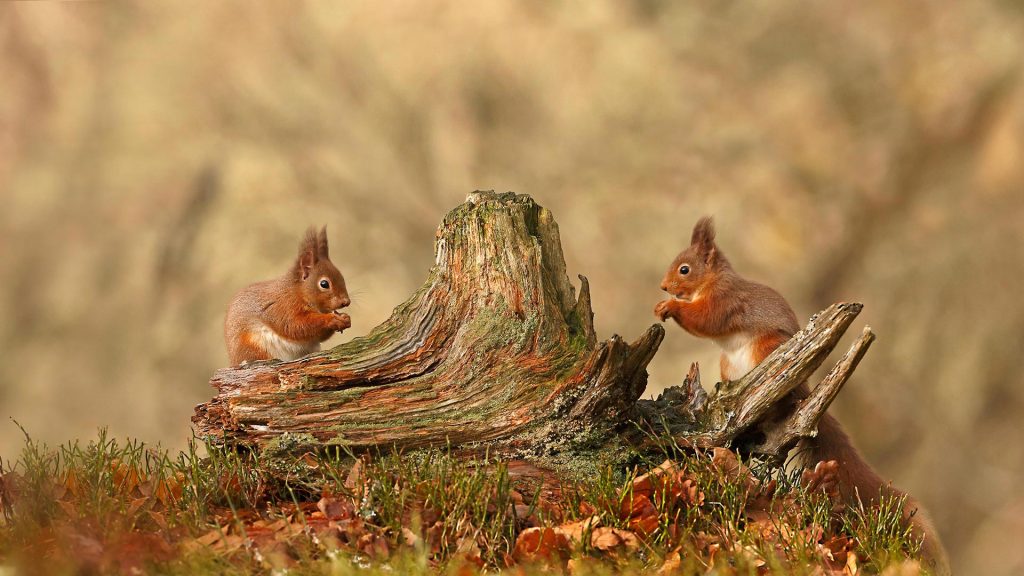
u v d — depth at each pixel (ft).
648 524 15.94
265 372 18.11
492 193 19.49
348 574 14.10
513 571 14.65
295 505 16.56
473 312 18.47
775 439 18.11
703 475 16.94
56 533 14.94
